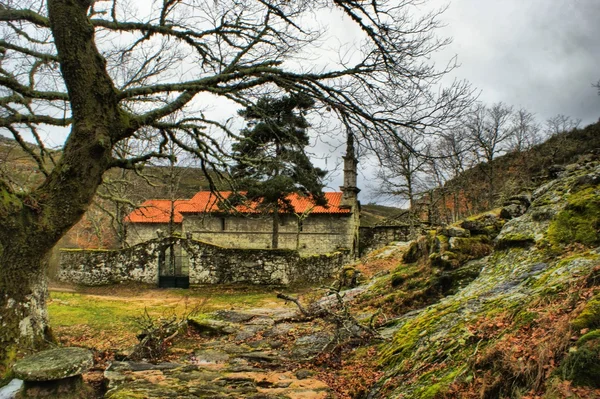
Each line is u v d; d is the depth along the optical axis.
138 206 16.06
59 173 7.25
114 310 15.41
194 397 4.60
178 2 9.29
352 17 8.62
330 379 5.48
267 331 9.12
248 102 9.16
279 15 9.25
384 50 8.47
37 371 5.01
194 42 9.34
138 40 9.62
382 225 37.81
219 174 9.93
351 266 16.73
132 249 22.58
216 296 19.94
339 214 33.38
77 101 7.22
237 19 9.71
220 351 7.52
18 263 7.05
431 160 9.04
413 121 8.49
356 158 9.72
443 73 8.41
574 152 36.59
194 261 21.86
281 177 23.34
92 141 7.25
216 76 8.64
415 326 5.57
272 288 21.03
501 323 3.95
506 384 2.88
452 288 8.12
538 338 3.12
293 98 9.98
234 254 21.69
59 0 6.94
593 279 3.64
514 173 39.53
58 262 23.20
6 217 6.94
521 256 6.34
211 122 9.41
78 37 7.07
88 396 5.32
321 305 11.10
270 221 34.25
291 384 5.18
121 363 6.23
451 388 3.31
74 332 11.55
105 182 14.35
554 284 4.18
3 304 6.88
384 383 4.49
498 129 35.53
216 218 34.78
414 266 11.04
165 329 8.60
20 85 7.39
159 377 5.46
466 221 10.23
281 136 10.83
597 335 2.57
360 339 7.00
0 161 9.40
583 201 6.44
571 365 2.49
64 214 7.23
